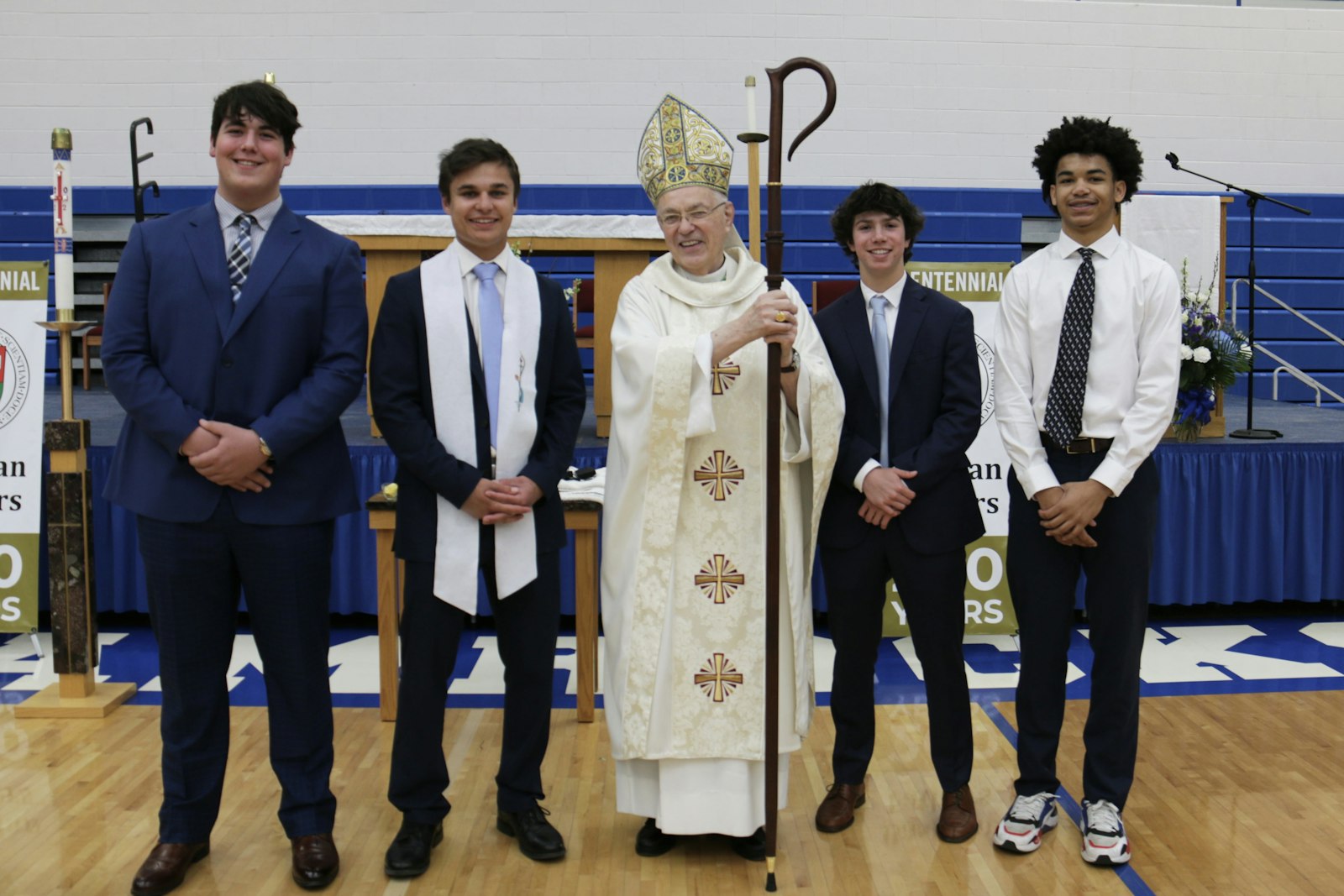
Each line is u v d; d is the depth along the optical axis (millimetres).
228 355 2303
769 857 2383
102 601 4402
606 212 7945
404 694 2477
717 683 2486
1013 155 8234
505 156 2469
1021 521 2572
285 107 2336
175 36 7859
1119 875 2451
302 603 2398
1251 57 8352
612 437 2545
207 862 2520
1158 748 3205
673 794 2479
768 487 2332
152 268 2314
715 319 2494
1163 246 5723
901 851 2570
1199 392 4570
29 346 4031
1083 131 2479
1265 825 2695
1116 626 2496
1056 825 2693
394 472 4336
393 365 2451
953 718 2641
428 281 2480
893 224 2619
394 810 2816
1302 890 2381
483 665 4039
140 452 2361
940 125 8180
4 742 3258
